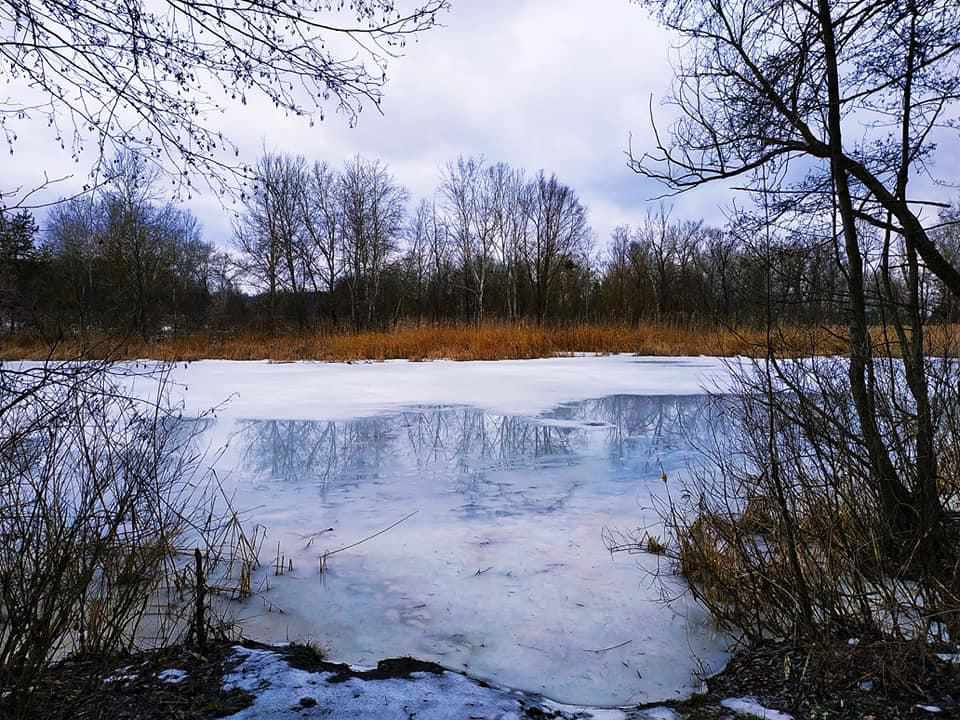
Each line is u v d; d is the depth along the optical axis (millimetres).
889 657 2471
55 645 2766
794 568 2830
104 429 3297
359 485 5988
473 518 5023
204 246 37875
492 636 3166
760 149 3307
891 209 3043
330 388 12398
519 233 37844
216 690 2410
